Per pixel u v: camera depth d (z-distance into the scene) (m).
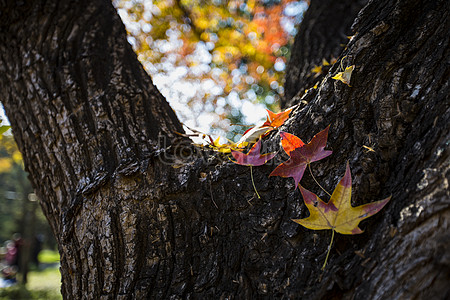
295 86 0.84
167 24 2.23
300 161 0.50
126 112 0.62
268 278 0.48
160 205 0.53
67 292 0.54
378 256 0.42
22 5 0.70
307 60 0.85
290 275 0.47
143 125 0.61
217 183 0.53
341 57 0.54
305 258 0.47
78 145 0.60
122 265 0.52
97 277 0.52
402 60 0.50
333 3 0.93
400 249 0.41
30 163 0.63
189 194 0.53
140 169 0.55
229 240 0.51
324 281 0.44
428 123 0.46
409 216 0.42
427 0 0.52
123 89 0.64
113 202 0.54
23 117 0.65
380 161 0.47
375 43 0.51
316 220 0.46
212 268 0.50
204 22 2.25
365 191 0.47
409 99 0.48
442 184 0.41
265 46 2.20
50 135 0.62
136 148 0.58
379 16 0.52
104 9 0.75
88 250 0.53
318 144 0.49
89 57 0.66
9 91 0.68
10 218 6.33
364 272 0.43
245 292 0.48
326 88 0.52
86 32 0.69
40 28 0.69
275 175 0.50
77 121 0.61
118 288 0.51
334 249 0.46
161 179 0.54
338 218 0.46
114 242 0.52
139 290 0.50
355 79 0.51
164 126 0.63
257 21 2.18
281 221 0.49
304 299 0.44
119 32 0.73
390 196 0.44
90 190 0.55
